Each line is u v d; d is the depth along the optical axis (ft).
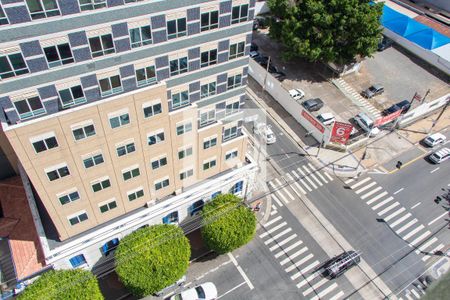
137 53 88.89
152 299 121.70
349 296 125.80
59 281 104.53
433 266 134.62
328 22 173.99
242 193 148.15
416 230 144.97
